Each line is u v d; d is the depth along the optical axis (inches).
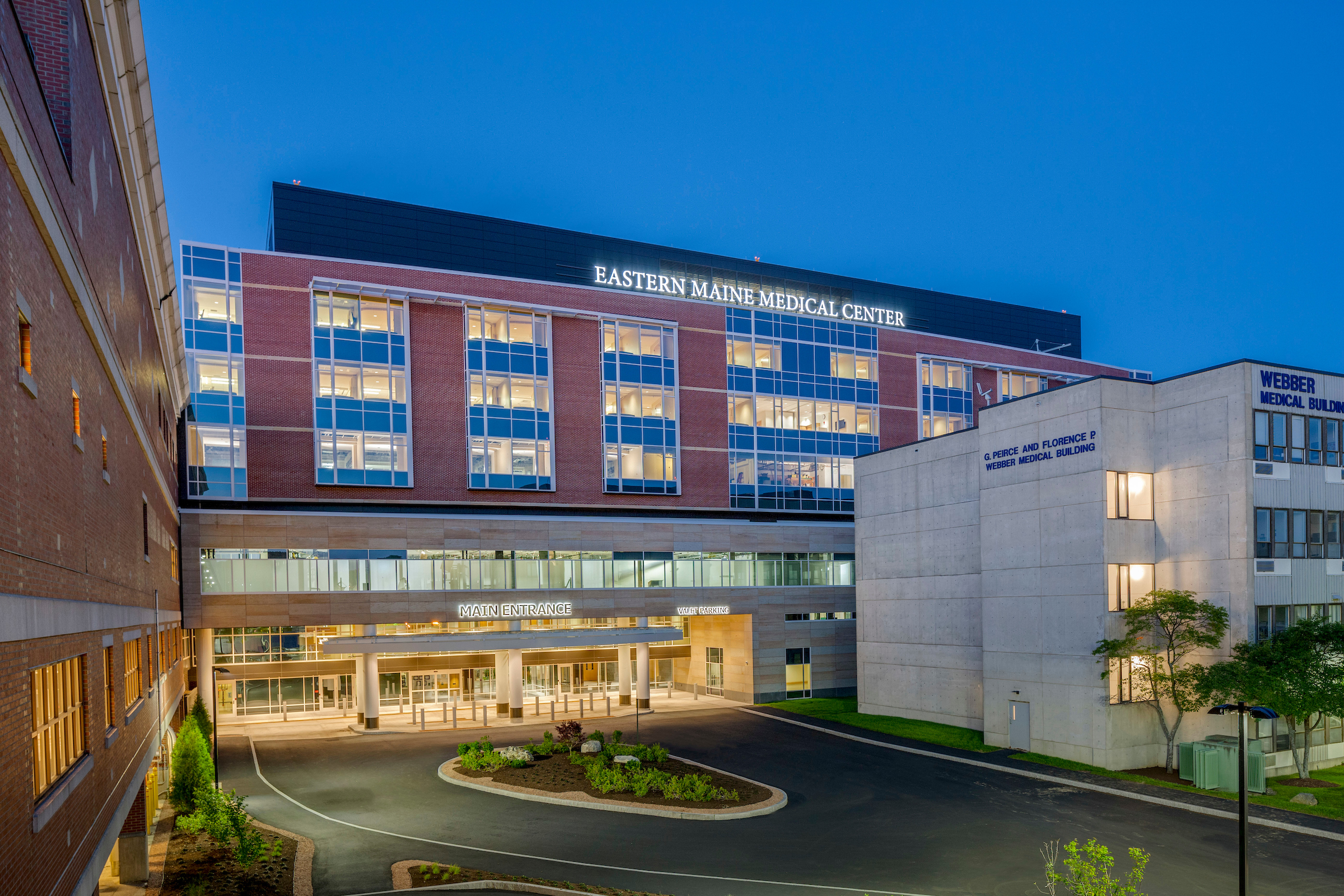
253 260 2062.0
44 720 458.3
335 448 2089.1
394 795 1306.6
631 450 2436.0
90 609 564.1
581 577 2209.6
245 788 1363.2
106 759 613.9
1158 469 1537.9
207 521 1873.8
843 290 3061.0
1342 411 1547.7
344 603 1963.6
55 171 459.2
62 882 467.2
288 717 2049.7
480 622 2161.7
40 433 433.1
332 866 949.8
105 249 638.5
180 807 1059.9
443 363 2231.8
